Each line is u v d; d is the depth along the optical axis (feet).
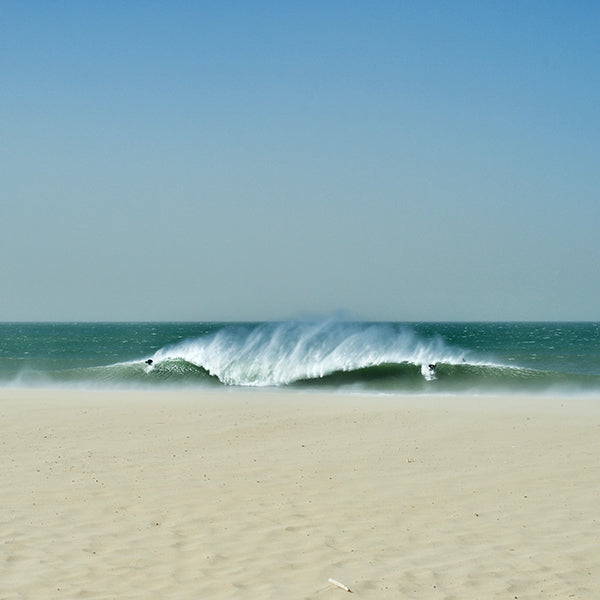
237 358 100.32
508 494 29.86
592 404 58.80
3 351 217.97
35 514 27.37
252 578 20.99
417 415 50.14
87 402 58.80
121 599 19.39
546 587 20.25
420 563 22.21
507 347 235.20
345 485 31.37
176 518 26.86
